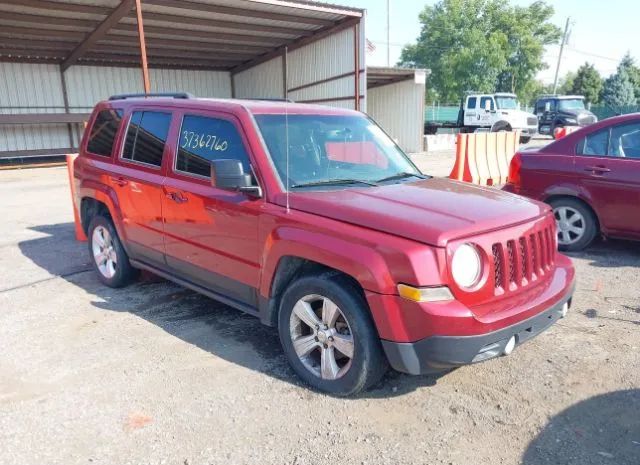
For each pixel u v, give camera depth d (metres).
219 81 27.19
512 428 3.09
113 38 20.27
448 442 2.97
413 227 3.04
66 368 3.81
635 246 6.97
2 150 21.58
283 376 3.70
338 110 4.78
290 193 3.64
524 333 3.23
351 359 3.26
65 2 16.11
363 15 18.23
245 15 17.86
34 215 9.75
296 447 2.93
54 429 3.09
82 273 6.10
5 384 3.60
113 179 5.16
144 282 5.73
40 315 4.82
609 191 6.19
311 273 3.51
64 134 23.16
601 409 3.27
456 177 10.25
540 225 3.51
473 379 3.64
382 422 3.15
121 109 5.38
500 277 3.21
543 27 55.50
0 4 15.69
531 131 25.72
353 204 3.39
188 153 4.40
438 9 53.91
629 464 2.76
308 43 21.22
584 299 5.07
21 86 21.94
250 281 3.86
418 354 3.00
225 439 3.00
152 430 3.08
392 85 26.36
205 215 4.12
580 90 62.78
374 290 3.04
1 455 2.87
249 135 3.93
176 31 19.78
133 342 4.24
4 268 6.31
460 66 48.88
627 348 4.06
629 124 6.23
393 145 4.86
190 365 3.86
